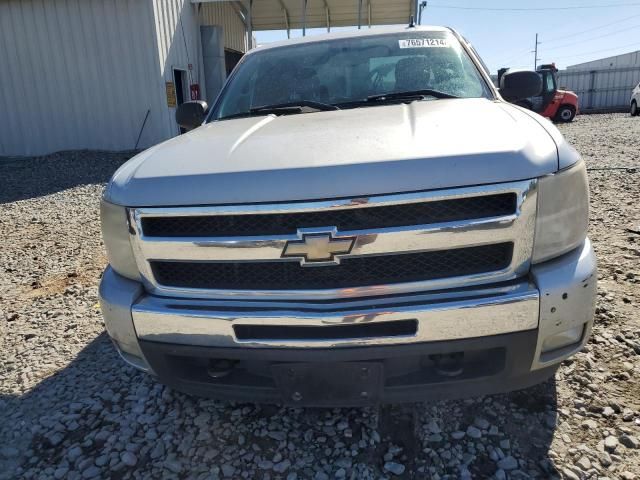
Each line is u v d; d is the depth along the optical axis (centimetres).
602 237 464
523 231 179
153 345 205
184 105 364
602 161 864
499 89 326
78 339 343
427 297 183
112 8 1220
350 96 306
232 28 1803
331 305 185
